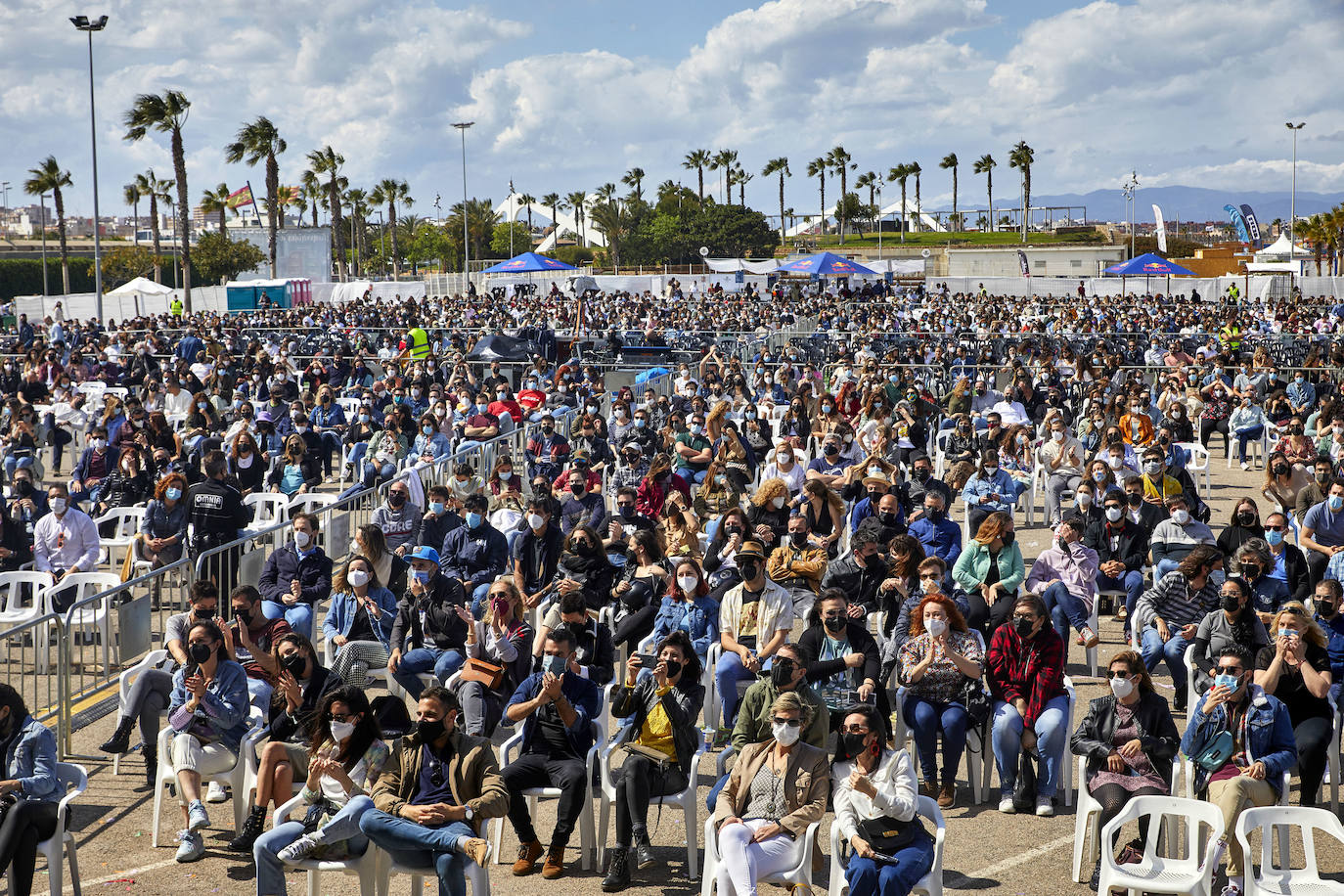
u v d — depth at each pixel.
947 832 7.45
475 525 11.43
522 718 7.45
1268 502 17.47
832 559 12.38
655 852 7.36
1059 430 15.94
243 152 67.56
